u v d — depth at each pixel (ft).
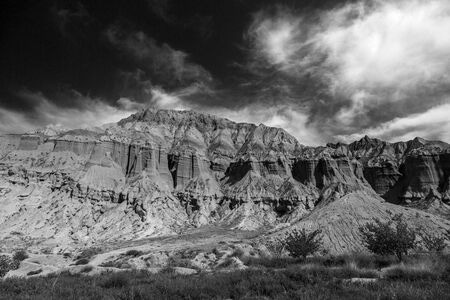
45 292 52.90
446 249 128.67
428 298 42.88
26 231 551.59
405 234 96.32
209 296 49.67
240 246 291.58
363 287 50.75
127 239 536.42
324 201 465.06
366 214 288.92
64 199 637.30
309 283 56.08
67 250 437.99
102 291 53.72
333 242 257.14
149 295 49.49
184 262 166.91
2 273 124.77
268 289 51.52
